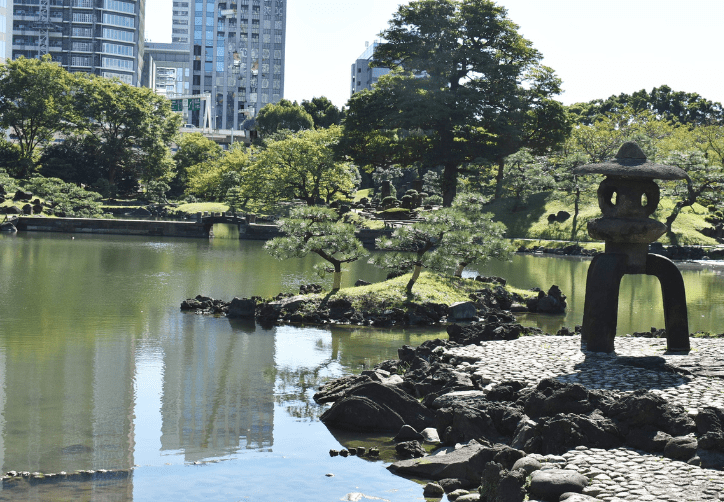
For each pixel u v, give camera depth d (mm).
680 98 132875
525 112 74750
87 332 17750
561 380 10398
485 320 19703
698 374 10539
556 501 6516
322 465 8711
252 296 23359
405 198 75500
